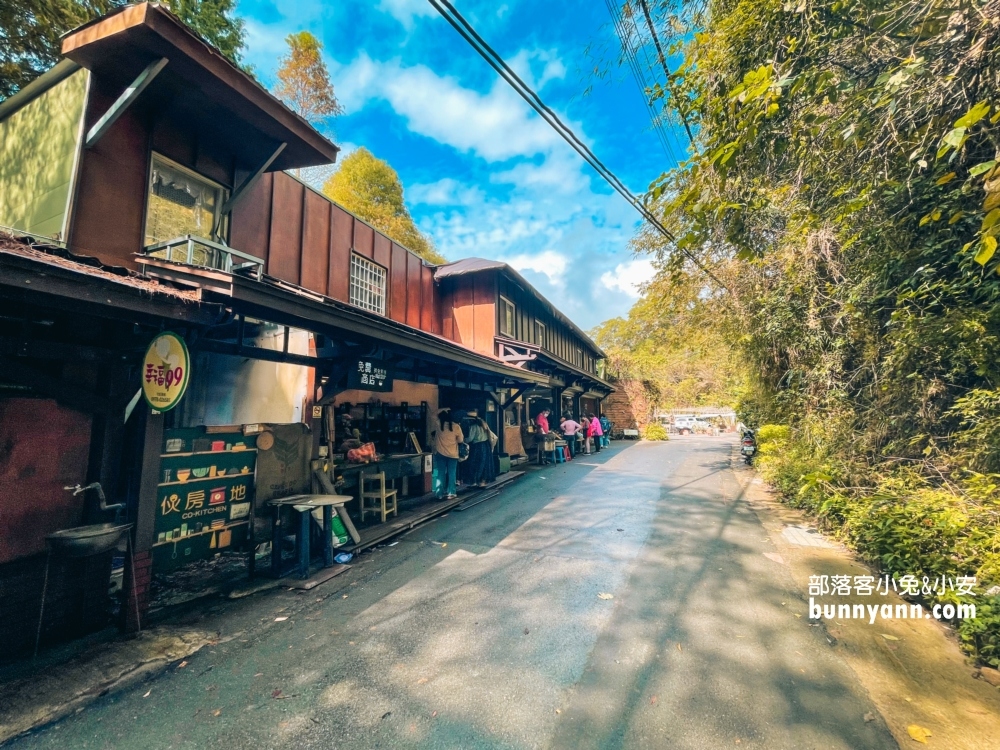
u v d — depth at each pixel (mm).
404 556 5246
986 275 4062
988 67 3098
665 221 8727
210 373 5543
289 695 2707
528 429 15219
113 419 3568
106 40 4230
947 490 4793
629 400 28156
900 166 4176
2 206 5398
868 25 3500
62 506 3354
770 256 7668
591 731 2379
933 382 4984
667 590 4211
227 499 4949
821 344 7012
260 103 5195
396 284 10695
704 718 2467
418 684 2805
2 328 3316
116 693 2723
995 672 2896
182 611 3836
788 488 7926
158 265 3738
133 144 5043
